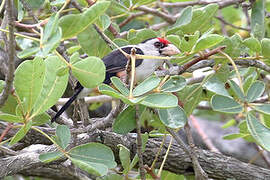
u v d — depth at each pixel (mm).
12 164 7332
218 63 7301
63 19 5168
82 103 7211
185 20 7289
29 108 5656
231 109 6430
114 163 6078
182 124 6496
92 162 6004
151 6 11305
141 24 11297
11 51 5180
